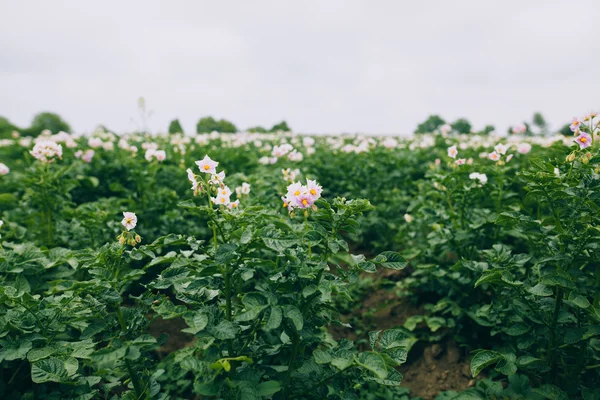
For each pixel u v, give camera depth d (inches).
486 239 169.5
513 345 137.9
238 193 149.9
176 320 173.9
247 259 99.3
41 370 95.7
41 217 212.8
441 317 169.6
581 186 110.7
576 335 109.8
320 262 96.6
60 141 318.0
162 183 263.7
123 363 103.5
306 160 313.6
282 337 103.3
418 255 201.8
